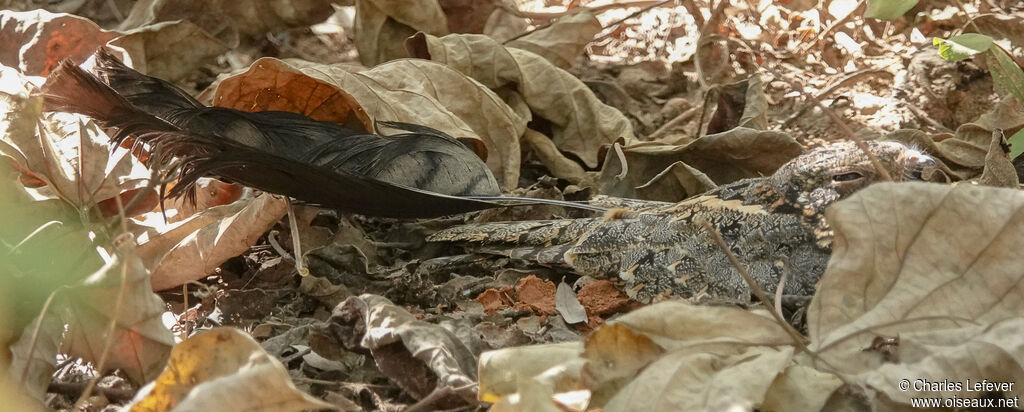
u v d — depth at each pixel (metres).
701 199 3.77
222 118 3.78
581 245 3.80
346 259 3.89
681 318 2.67
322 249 3.88
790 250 3.46
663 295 3.57
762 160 4.59
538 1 6.46
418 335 2.91
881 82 5.71
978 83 5.51
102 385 2.99
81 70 3.55
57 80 3.60
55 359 2.78
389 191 3.69
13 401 2.56
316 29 6.00
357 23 5.50
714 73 5.83
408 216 3.84
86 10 5.84
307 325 3.36
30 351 2.60
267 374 2.32
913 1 3.83
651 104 5.73
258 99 4.37
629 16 5.93
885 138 4.66
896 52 5.96
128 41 4.94
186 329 3.29
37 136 3.80
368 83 4.63
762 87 5.25
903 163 3.48
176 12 5.39
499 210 4.46
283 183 3.63
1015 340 2.52
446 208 3.86
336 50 5.84
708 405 2.45
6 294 2.74
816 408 2.55
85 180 3.84
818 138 5.32
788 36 6.19
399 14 5.45
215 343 2.49
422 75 4.82
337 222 4.34
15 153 3.75
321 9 5.72
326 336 3.19
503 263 4.08
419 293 3.79
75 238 3.56
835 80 5.77
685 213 3.73
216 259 3.76
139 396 2.47
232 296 3.69
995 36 5.79
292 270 3.92
